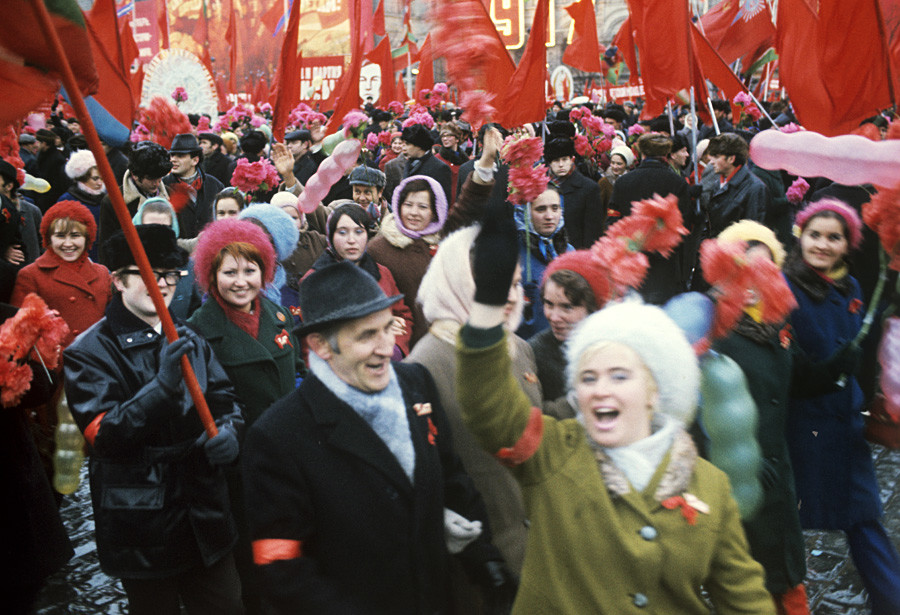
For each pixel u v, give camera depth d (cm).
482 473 264
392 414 227
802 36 599
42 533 340
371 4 1486
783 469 318
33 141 997
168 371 267
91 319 496
